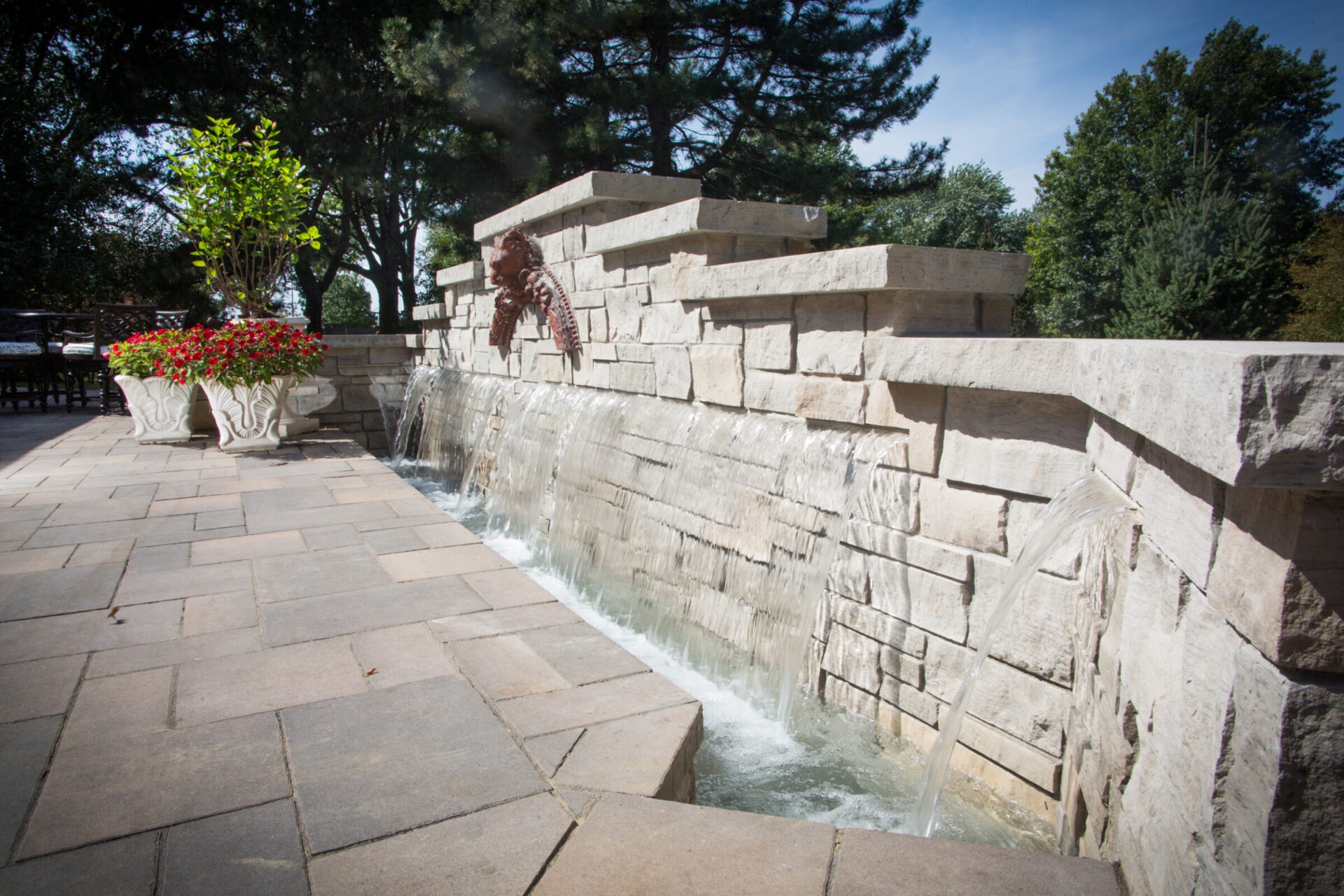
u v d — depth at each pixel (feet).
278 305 27.63
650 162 44.70
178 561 12.50
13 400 33.19
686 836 5.61
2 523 14.83
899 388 9.96
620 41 45.34
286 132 40.81
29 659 8.73
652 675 8.29
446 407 28.27
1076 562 7.83
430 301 78.02
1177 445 4.54
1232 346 4.53
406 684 8.09
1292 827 3.78
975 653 9.05
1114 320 44.83
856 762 9.88
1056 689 8.06
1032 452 8.30
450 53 37.14
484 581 11.48
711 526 13.34
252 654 8.87
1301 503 3.68
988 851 5.53
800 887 5.10
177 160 24.13
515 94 39.88
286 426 25.40
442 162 40.68
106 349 28.60
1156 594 5.57
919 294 10.14
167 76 43.55
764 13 43.14
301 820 5.76
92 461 21.47
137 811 5.87
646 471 15.48
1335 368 3.48
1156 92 90.68
